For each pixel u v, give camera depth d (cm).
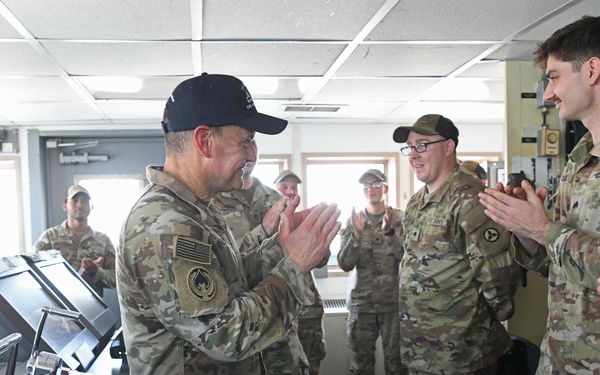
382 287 314
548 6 177
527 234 120
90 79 264
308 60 238
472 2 172
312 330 296
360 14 180
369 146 428
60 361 100
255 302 86
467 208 178
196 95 95
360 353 320
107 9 170
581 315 113
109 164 402
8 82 264
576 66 113
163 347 89
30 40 200
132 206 93
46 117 358
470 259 175
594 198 112
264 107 356
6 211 386
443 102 347
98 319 172
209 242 93
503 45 222
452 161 204
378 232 322
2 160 383
